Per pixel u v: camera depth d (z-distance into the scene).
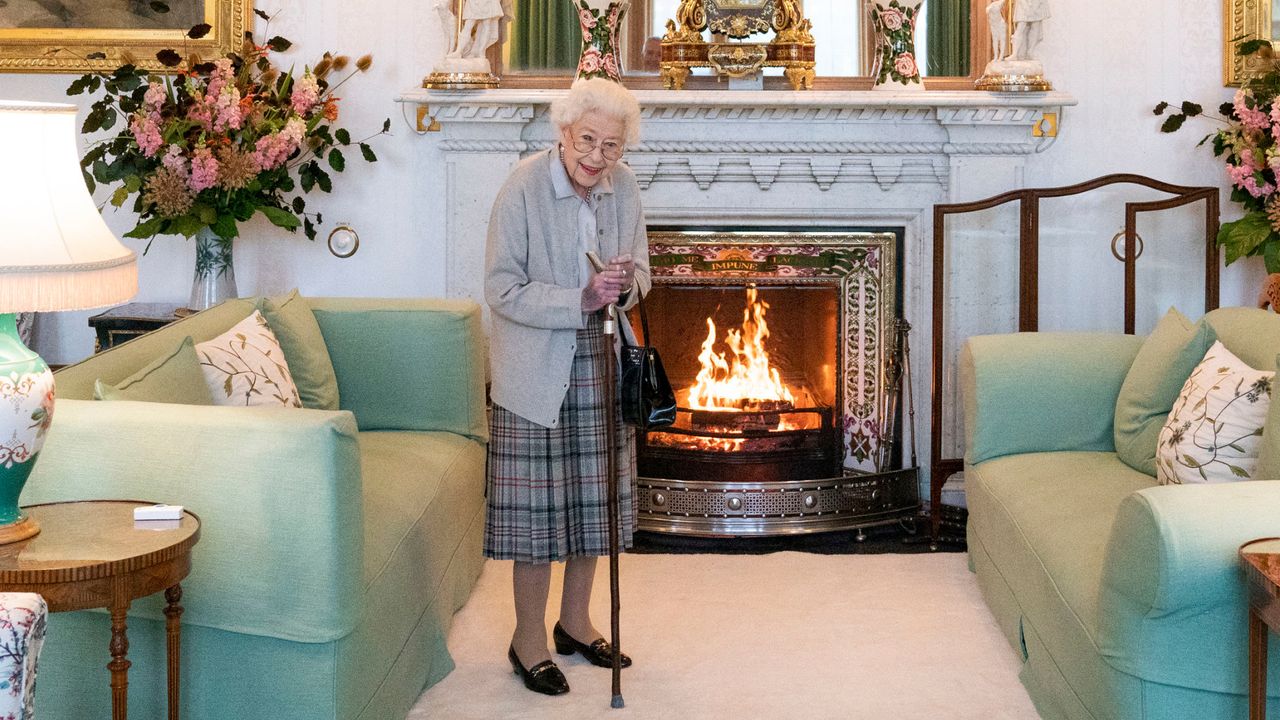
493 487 3.09
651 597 3.81
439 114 4.57
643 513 4.41
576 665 3.30
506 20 4.73
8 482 2.26
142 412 2.52
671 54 4.62
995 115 4.53
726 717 2.97
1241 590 2.26
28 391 2.26
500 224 3.03
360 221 4.75
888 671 3.26
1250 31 4.58
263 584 2.46
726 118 4.58
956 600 3.80
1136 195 4.69
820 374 4.91
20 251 2.20
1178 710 2.38
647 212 4.71
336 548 2.45
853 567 4.13
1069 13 4.66
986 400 3.84
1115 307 4.74
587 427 3.07
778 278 4.80
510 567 4.12
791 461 4.81
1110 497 3.23
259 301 3.71
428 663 3.15
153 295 4.79
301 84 4.32
